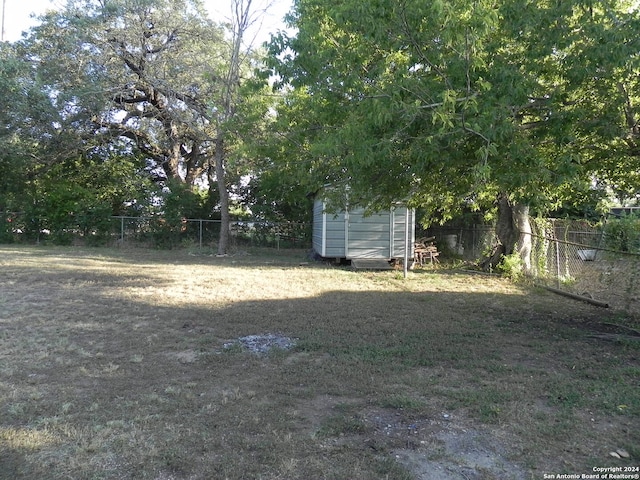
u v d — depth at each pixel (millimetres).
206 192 30609
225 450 3674
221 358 6012
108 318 8141
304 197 14992
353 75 6480
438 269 16875
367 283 12969
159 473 3344
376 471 3393
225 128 13633
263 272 15031
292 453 3631
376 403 4625
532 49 5734
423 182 8312
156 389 4938
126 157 28750
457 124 5320
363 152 5844
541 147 6949
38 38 24297
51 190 25938
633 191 9227
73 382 5105
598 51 5375
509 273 14492
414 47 5496
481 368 5738
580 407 4559
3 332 7094
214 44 23547
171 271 14977
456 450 3732
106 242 25422
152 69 23750
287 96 10922
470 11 5105
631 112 6570
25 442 3729
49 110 23219
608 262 10117
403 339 7031
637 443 3840
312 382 5199
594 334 7398
